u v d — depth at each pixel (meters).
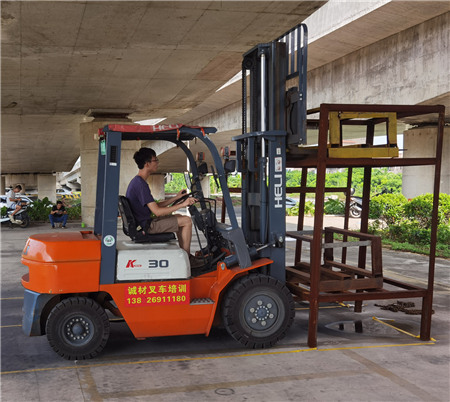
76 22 9.41
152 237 5.04
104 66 12.77
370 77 15.46
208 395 3.89
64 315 4.62
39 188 52.16
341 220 21.28
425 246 12.80
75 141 29.89
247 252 5.01
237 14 9.28
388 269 9.71
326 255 6.40
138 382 4.15
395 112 5.05
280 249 5.31
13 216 18.97
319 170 4.90
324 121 4.85
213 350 4.99
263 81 5.23
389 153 5.07
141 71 13.45
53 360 4.70
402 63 14.11
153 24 9.71
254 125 5.58
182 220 5.18
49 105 17.81
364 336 5.48
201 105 25.41
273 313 5.03
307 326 5.87
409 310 6.46
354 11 12.95
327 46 15.37
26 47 10.90
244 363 4.60
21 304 6.94
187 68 13.26
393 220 15.03
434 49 12.96
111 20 9.40
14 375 4.31
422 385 4.10
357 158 5.00
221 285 4.93
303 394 3.91
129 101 17.59
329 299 5.04
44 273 4.55
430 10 12.32
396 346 5.12
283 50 5.35
